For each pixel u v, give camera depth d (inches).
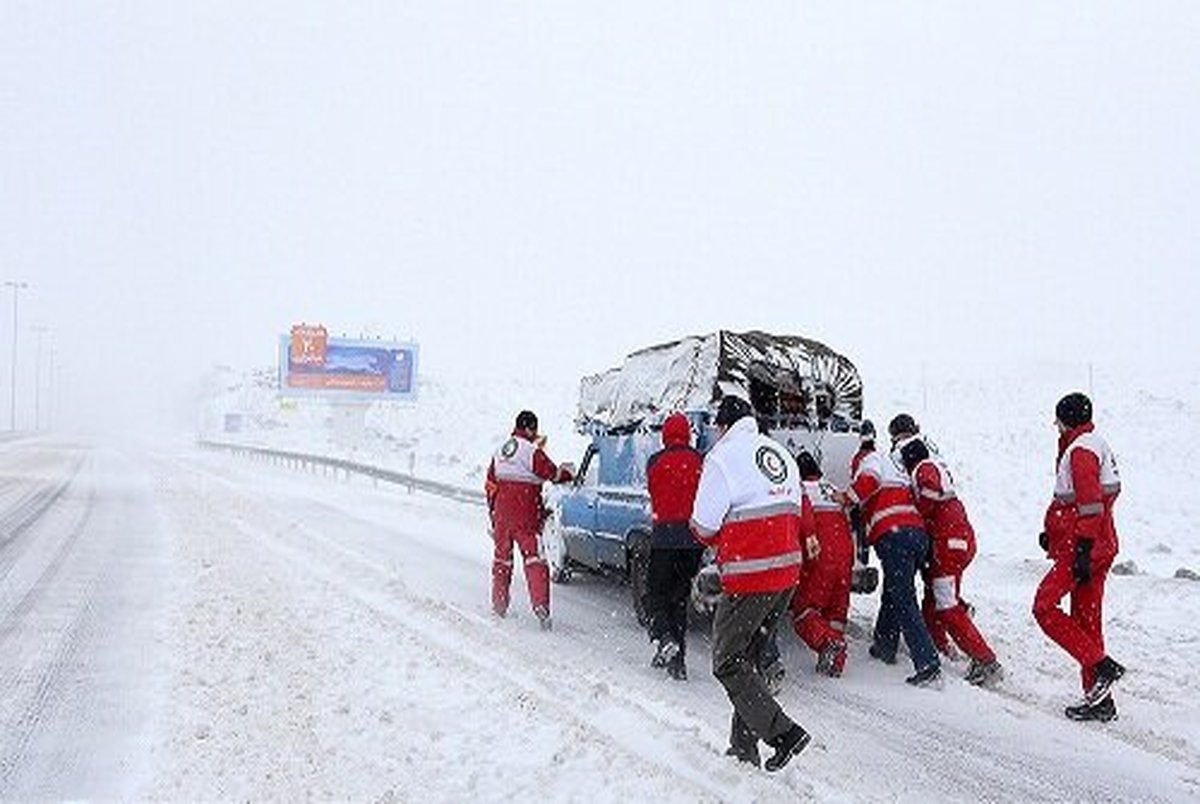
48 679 276.5
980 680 295.6
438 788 203.3
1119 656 332.2
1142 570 572.1
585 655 320.8
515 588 446.6
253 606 365.4
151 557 485.1
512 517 370.0
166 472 1195.9
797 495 218.1
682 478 296.5
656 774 206.7
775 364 370.9
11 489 860.0
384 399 1691.7
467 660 295.6
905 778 219.8
